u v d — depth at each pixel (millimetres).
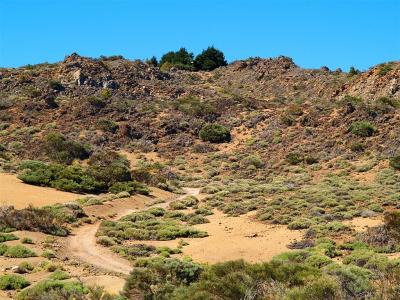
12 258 24734
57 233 31297
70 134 73688
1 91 89750
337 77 108000
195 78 117312
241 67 125500
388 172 54719
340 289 14414
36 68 104500
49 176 48531
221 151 73938
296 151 68312
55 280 20156
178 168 67750
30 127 74312
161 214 41062
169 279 17297
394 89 85625
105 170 53312
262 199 44656
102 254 27766
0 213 31500
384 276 15688
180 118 83125
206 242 31203
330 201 40188
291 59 124938
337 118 74250
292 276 15375
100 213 40000
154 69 108938
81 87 91625
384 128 68500
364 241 28203
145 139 76312
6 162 56094
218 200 46781
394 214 28844
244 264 16750
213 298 14281
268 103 94750
